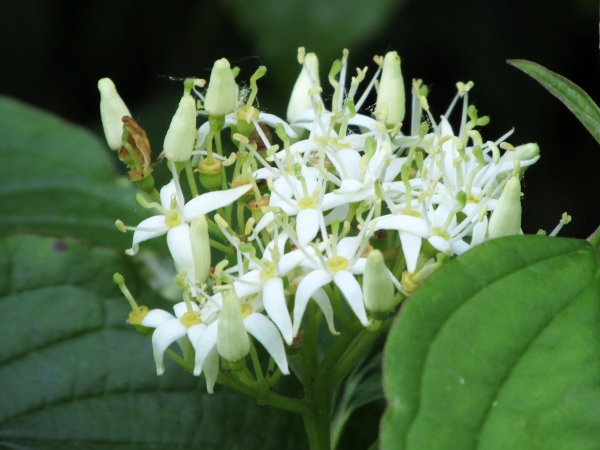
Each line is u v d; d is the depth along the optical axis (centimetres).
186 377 17
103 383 17
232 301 14
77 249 18
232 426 17
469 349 13
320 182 15
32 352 17
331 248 15
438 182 16
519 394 13
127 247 20
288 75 21
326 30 21
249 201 16
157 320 15
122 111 16
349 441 17
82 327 18
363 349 16
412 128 17
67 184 21
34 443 17
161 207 16
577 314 14
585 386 13
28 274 18
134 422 17
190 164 16
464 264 14
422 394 13
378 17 21
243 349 15
